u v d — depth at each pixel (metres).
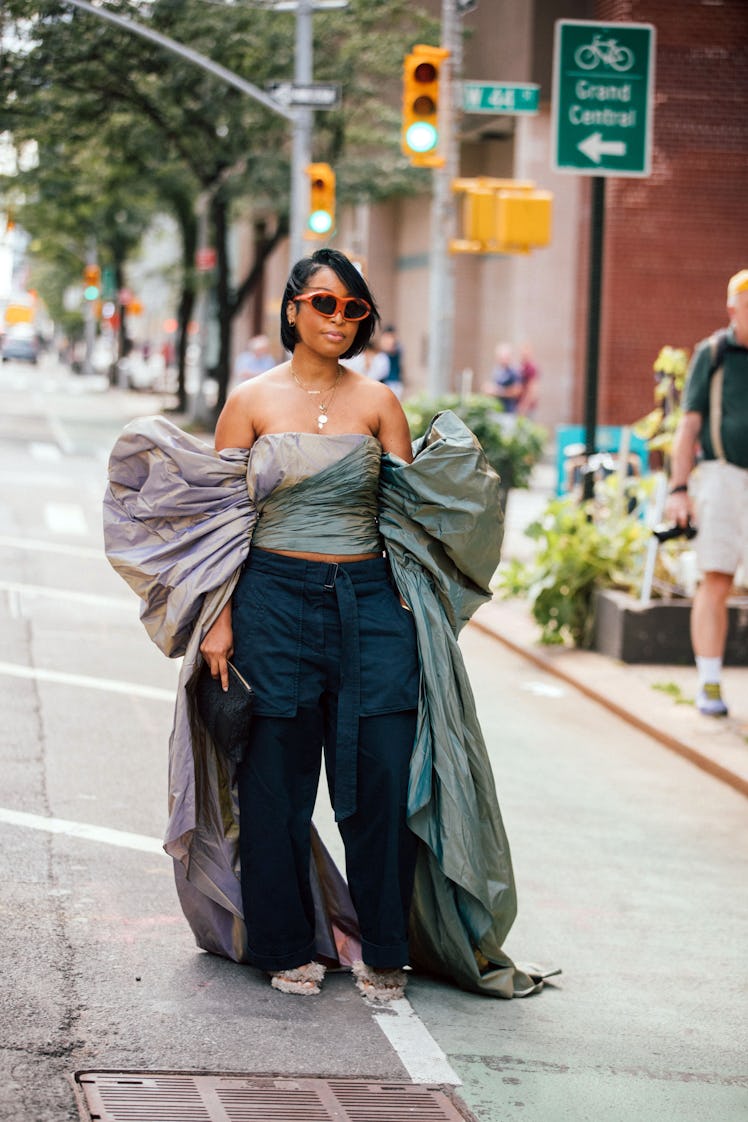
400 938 4.56
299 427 4.53
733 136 23.14
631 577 11.51
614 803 7.54
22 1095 3.73
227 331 35.00
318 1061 4.13
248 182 30.39
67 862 5.72
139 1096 3.79
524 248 15.32
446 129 15.95
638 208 23.27
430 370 16.58
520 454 16.73
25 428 32.72
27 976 4.54
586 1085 4.18
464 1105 3.95
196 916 4.79
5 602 12.02
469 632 12.88
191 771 4.51
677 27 22.81
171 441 4.47
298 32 22.33
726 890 6.25
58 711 8.43
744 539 9.12
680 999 4.97
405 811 4.50
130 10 26.59
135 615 11.84
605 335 23.50
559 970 5.01
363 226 41.56
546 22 26.59
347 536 4.51
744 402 8.91
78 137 29.73
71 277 79.12
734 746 8.56
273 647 4.48
